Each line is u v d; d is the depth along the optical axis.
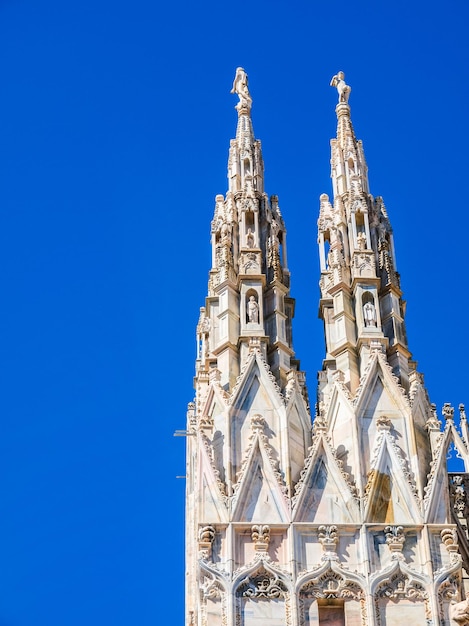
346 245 66.19
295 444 59.31
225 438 58.97
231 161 69.62
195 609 62.81
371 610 54.84
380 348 61.75
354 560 56.09
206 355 67.25
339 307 63.88
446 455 58.97
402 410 59.97
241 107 72.06
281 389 61.38
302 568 55.84
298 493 57.44
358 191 67.44
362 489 57.81
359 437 59.19
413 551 56.34
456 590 55.53
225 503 57.06
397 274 65.38
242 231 66.12
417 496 57.56
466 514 63.03
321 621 54.97
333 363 62.91
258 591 55.25
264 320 63.72
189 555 67.69
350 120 71.25
